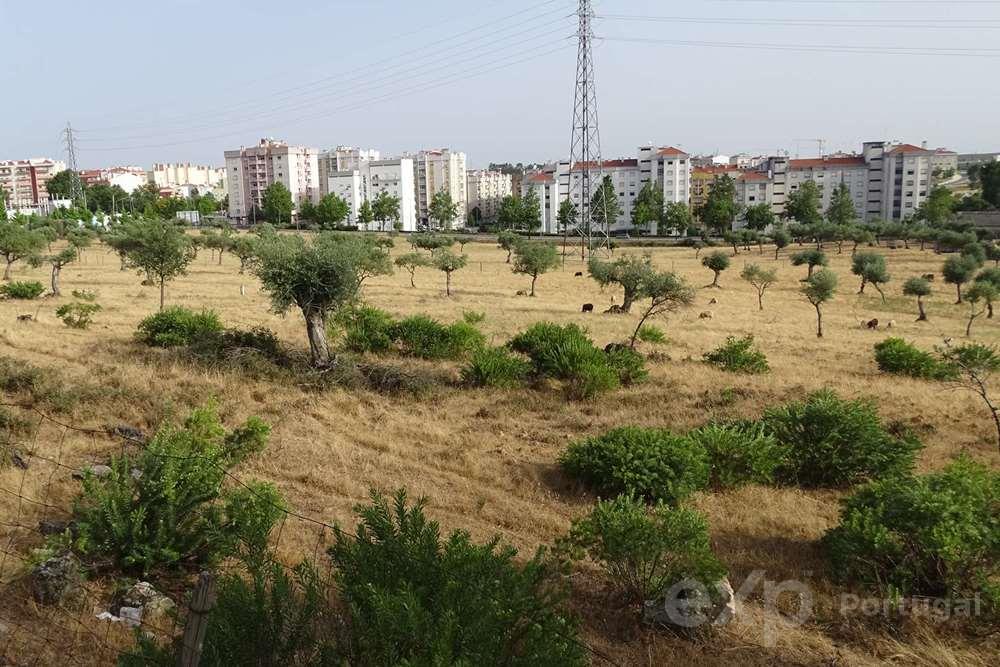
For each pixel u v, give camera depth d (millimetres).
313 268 17547
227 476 10016
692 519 7648
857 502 8961
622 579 7605
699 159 181750
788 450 12016
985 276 44062
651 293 26469
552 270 60094
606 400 16625
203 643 4668
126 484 7949
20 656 5887
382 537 5902
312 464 11445
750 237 86250
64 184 144875
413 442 13102
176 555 7477
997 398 17469
